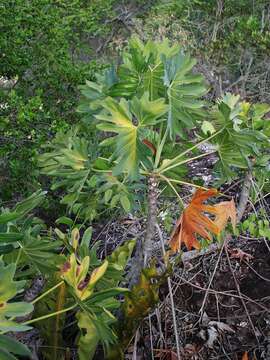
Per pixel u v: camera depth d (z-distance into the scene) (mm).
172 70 2092
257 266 3217
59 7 4820
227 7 6434
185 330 2818
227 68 6191
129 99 2205
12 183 3367
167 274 2141
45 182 3650
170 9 6938
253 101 6266
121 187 2312
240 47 5871
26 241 2111
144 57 2076
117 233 3406
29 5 3895
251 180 2803
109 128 1881
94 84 2254
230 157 2363
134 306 2121
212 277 2887
